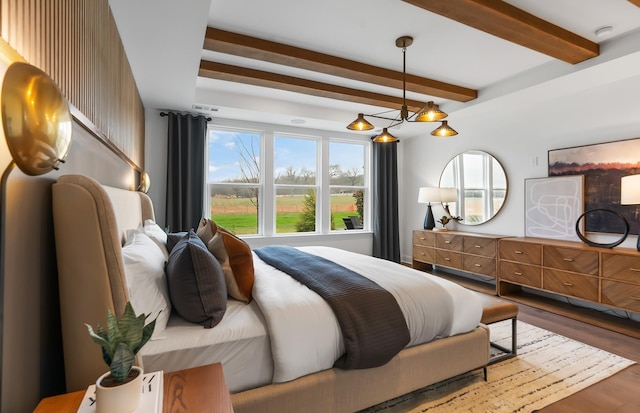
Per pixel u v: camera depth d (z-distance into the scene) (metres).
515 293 3.93
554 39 2.45
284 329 1.44
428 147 5.48
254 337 1.41
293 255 2.61
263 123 4.84
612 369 2.16
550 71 3.13
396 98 4.09
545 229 3.75
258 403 1.35
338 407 1.52
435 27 2.52
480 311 2.01
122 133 2.36
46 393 1.01
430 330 1.82
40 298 0.97
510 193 4.16
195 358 1.31
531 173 3.92
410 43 2.70
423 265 5.41
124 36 2.22
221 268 1.63
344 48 2.84
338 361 1.54
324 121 4.69
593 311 3.29
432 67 3.24
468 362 1.95
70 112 1.03
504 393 1.90
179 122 4.12
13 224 0.81
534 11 2.26
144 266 1.40
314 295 1.70
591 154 3.34
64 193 1.00
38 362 0.95
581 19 2.36
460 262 4.39
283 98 4.20
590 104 3.37
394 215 5.78
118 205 1.71
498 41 2.74
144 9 1.92
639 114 3.01
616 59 2.64
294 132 5.09
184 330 1.40
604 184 3.24
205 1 1.84
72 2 1.29
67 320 1.00
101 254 1.02
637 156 3.00
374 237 5.70
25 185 0.88
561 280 3.21
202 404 0.86
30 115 0.79
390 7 2.26
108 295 1.02
